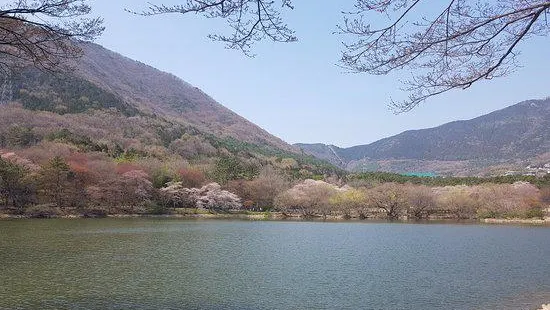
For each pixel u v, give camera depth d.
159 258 29.77
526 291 21.53
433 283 23.16
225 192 89.88
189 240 40.44
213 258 30.41
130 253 31.55
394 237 47.00
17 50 9.32
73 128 111.50
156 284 21.88
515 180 107.31
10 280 21.92
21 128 97.06
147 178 83.31
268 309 17.95
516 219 80.00
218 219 77.56
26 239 37.66
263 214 89.31
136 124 137.25
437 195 88.50
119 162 88.00
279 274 24.98
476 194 88.56
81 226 50.84
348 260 30.47
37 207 62.53
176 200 86.94
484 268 27.77
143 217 74.31
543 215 81.81
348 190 97.44
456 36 7.29
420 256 32.75
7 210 61.41
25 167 66.19
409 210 86.62
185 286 21.59
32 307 17.25
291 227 60.72
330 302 19.19
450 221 78.56
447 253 34.47
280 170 128.25
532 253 34.72
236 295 20.05
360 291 21.19
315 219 83.38
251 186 96.00
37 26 9.06
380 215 90.38
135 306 17.83
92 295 19.36
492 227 63.44
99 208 71.12
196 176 95.31
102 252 31.58
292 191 92.19
